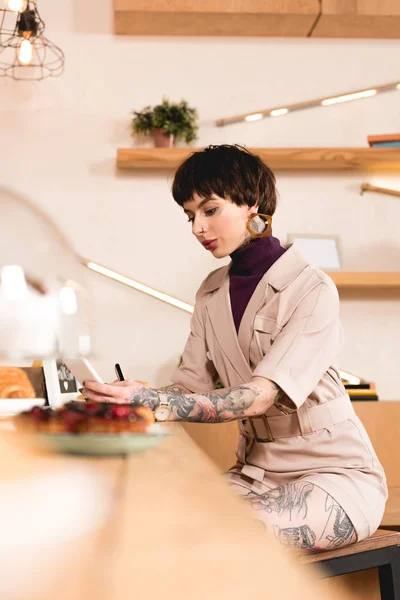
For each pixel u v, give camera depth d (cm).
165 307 320
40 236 93
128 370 318
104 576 31
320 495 128
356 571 132
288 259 152
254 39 334
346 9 311
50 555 35
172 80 330
